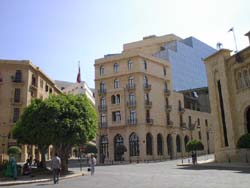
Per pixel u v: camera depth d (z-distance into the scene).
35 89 56.19
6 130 50.41
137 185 15.67
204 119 74.88
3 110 51.03
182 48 87.50
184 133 66.69
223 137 36.72
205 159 45.19
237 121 34.78
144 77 60.53
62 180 21.14
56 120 25.67
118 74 61.12
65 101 27.25
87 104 28.47
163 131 61.38
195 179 17.58
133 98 59.22
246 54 33.47
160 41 91.25
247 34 37.78
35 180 20.23
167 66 67.31
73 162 58.88
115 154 58.53
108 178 21.33
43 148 30.08
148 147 57.50
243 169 24.09
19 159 47.62
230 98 35.78
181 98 69.06
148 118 58.94
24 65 53.62
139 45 93.62
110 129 59.62
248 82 33.50
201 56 97.12
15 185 18.44
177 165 35.53
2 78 52.16
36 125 26.25
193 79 88.88
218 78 38.03
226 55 36.91
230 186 13.58
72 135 25.81
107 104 61.12
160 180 17.97
